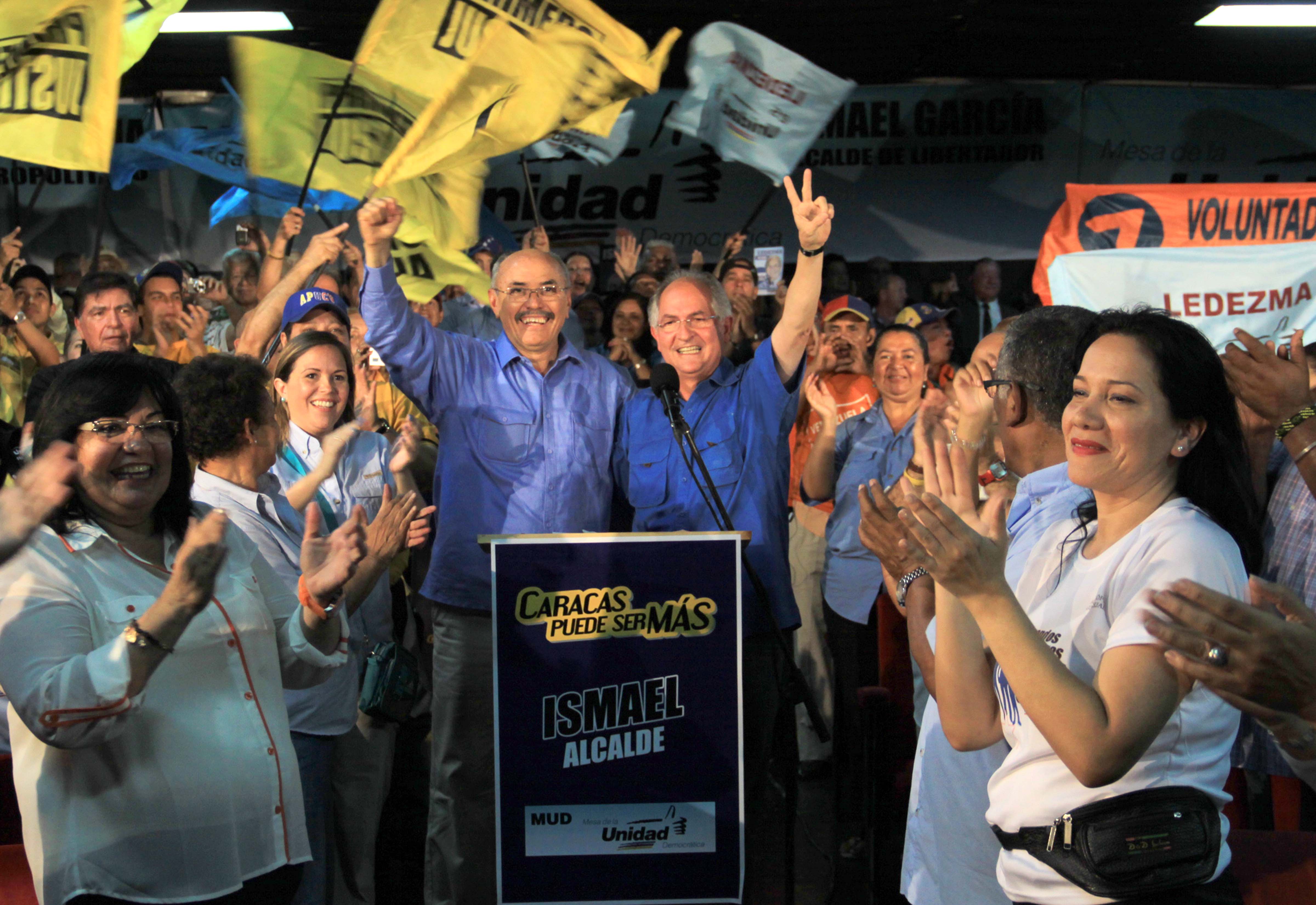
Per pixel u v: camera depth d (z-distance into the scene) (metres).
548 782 2.93
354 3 8.08
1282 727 1.65
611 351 6.96
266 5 8.09
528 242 7.27
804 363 3.61
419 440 3.71
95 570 2.11
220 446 2.97
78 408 2.11
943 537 1.62
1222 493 1.82
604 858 2.94
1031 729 1.84
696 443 3.59
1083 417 1.82
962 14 8.36
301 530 3.11
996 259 9.77
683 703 2.96
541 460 3.67
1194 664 1.47
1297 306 4.79
